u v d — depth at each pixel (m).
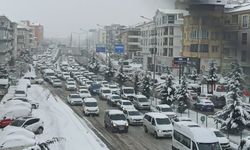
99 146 29.50
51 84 78.94
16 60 130.25
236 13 74.56
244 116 34.41
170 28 100.00
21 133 28.00
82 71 101.50
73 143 29.89
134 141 32.59
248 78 63.66
